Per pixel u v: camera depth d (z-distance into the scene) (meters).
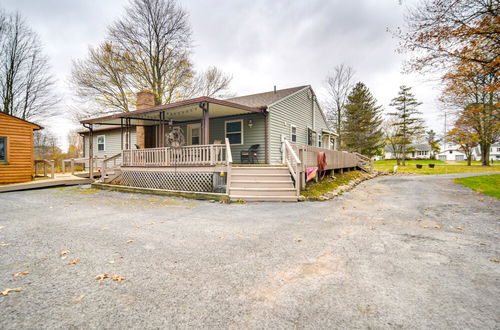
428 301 2.15
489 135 18.30
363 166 18.75
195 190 9.00
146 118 12.88
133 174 11.09
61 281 2.53
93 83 18.69
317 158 9.98
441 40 8.00
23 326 1.81
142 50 19.36
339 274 2.68
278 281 2.53
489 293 2.27
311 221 5.05
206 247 3.52
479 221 4.96
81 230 4.41
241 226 4.67
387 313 1.98
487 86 8.42
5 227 4.61
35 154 28.27
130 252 3.34
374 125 35.16
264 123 12.15
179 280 2.55
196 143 14.02
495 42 7.73
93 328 1.80
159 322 1.87
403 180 14.27
